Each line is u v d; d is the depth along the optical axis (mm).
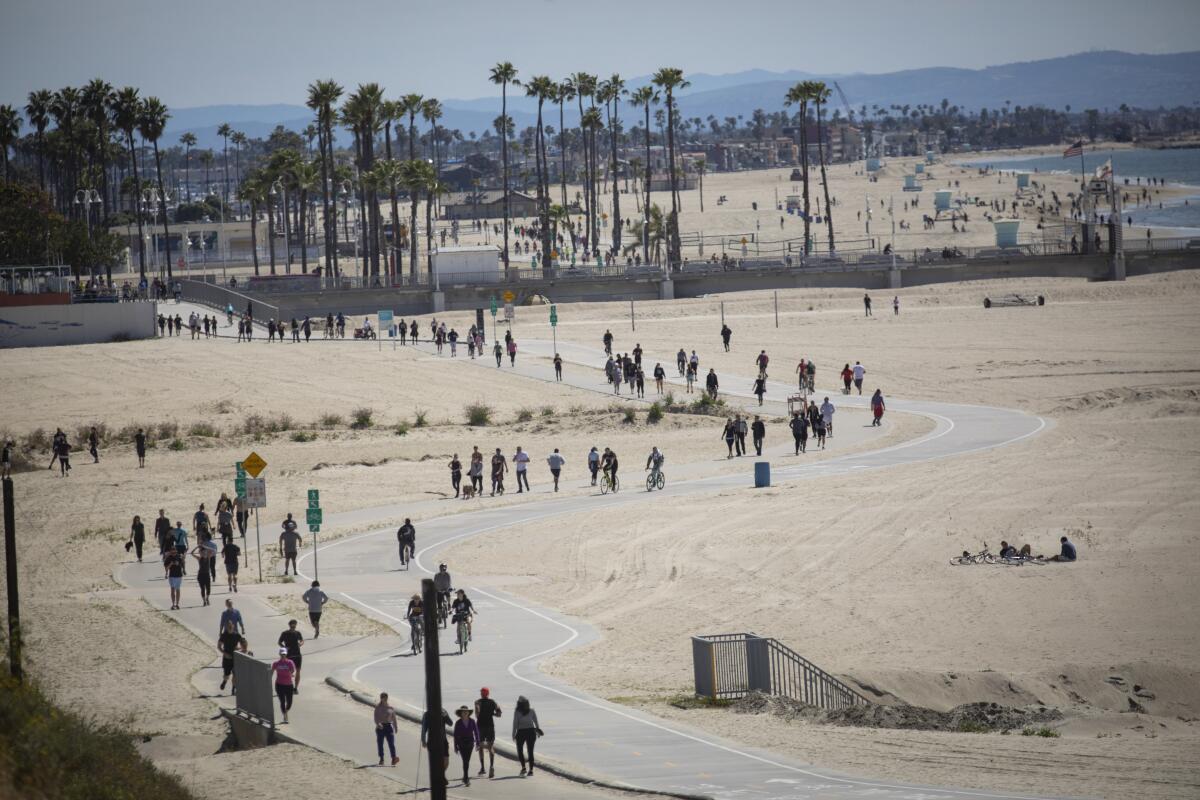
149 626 34719
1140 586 35938
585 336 101750
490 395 78562
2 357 97125
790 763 20891
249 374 87375
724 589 37031
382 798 20141
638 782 20031
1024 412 68375
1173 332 92438
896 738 22812
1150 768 20078
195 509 52875
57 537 48438
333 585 39625
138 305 106000
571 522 47594
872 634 32094
